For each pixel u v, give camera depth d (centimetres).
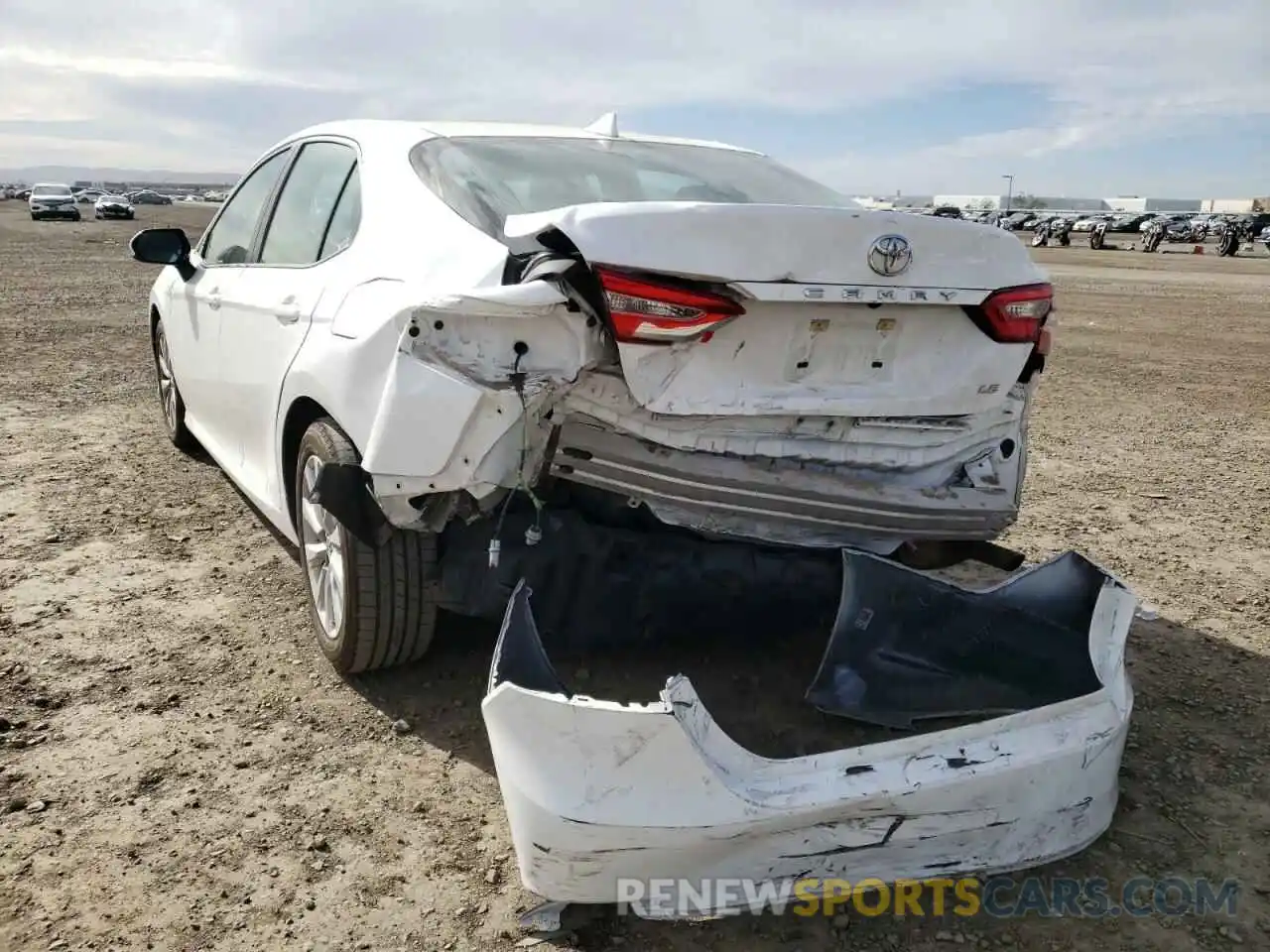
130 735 303
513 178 318
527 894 242
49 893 237
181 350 501
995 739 235
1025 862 237
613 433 260
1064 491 591
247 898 238
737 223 243
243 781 282
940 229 265
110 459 592
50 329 1126
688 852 214
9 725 305
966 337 281
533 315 243
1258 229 5484
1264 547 493
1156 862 259
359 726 311
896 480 289
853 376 271
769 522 273
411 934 229
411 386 251
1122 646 262
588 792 214
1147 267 3078
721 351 254
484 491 255
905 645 264
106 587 408
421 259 288
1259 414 830
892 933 234
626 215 241
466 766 292
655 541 277
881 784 222
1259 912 241
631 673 327
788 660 337
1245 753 309
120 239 3209
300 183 403
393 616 308
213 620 381
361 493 292
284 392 341
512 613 243
